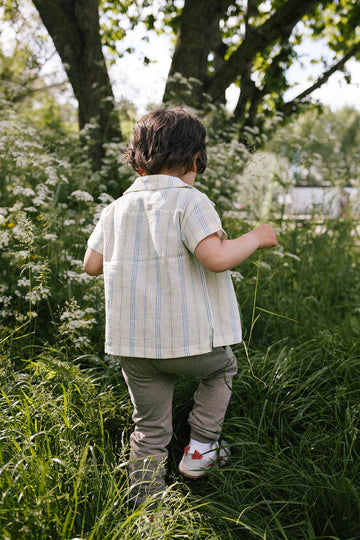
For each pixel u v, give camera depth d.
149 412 1.64
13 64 6.08
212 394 1.72
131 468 1.63
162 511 1.42
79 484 1.41
